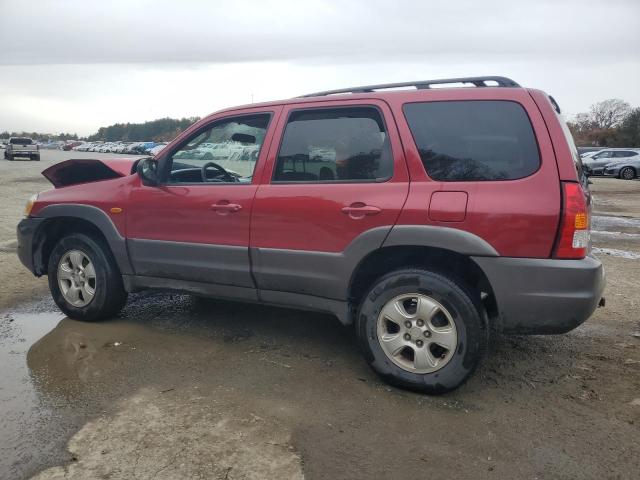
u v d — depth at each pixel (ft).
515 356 12.51
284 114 11.95
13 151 123.95
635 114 179.01
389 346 10.59
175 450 8.48
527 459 8.34
